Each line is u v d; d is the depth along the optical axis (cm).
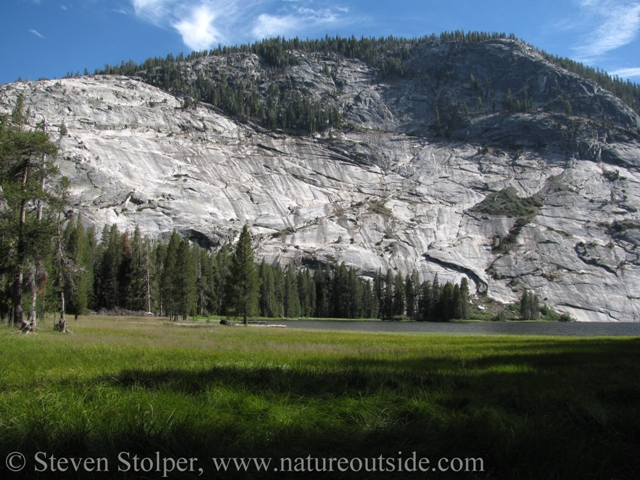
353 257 15938
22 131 3491
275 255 15688
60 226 3488
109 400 835
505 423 760
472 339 3762
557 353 2173
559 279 15462
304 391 982
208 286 11538
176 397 873
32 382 1018
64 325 3466
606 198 18938
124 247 10981
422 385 1089
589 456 640
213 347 2166
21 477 553
